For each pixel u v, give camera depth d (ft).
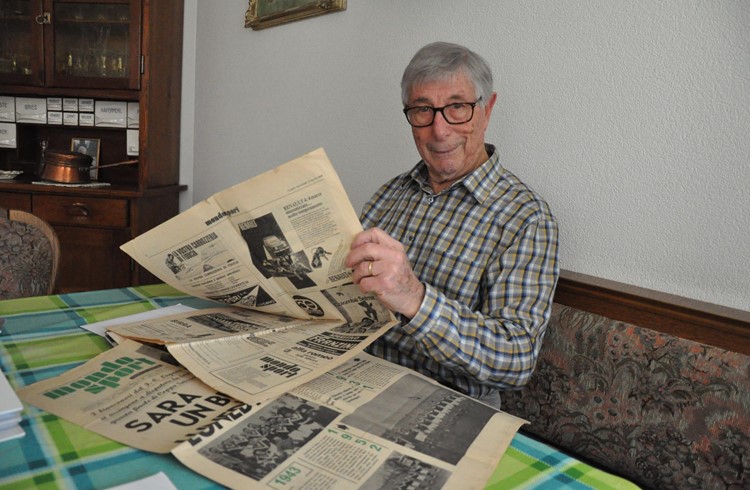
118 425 1.85
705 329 2.89
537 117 3.99
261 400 1.96
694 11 3.07
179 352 2.32
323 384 2.22
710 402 2.63
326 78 6.18
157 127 8.41
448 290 3.47
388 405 2.08
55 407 1.95
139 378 2.20
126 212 8.07
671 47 3.19
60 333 2.78
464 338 2.74
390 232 3.96
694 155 3.12
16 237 4.08
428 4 4.81
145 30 7.87
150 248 2.60
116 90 8.10
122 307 3.29
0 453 1.66
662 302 3.06
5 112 8.55
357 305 2.68
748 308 2.92
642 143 3.37
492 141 4.37
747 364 2.56
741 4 2.86
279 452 1.71
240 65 7.89
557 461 1.86
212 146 8.75
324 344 2.49
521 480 1.73
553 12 3.83
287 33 6.83
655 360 2.89
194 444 1.71
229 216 2.42
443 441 1.86
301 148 6.71
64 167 8.14
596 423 3.10
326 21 6.12
